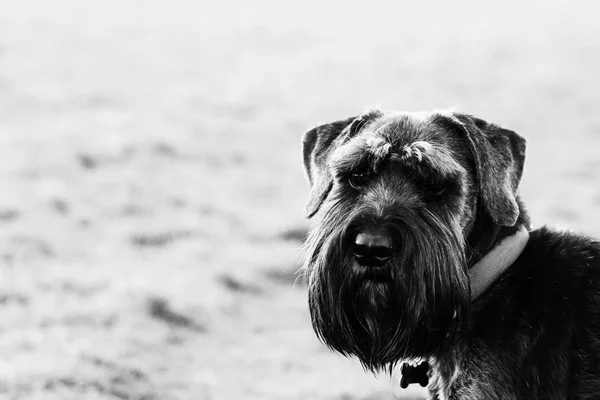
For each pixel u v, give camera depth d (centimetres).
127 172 1689
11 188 1521
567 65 3177
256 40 3662
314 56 3347
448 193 532
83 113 2247
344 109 2550
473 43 3606
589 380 509
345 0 4722
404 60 3281
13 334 922
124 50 3244
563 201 1731
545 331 517
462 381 526
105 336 929
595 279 531
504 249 547
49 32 3425
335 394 848
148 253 1291
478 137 557
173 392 822
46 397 748
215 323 1038
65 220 1384
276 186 1786
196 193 1648
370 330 543
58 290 1083
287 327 1062
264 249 1337
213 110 2430
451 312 523
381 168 538
